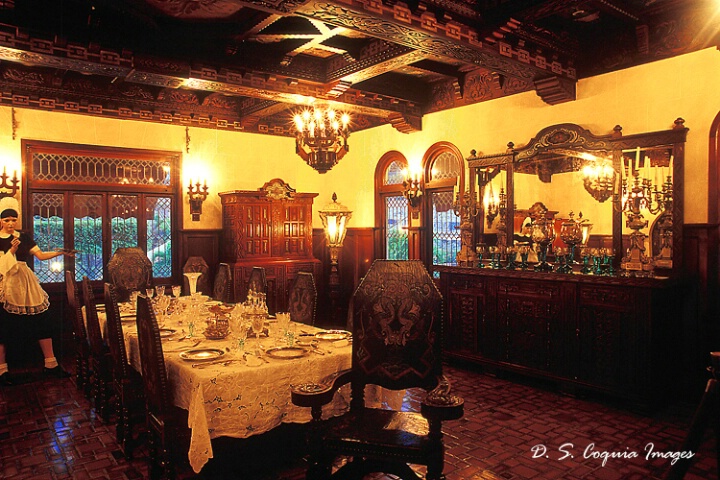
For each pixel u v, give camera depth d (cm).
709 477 341
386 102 691
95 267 717
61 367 592
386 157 798
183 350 357
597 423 436
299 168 880
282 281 788
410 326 315
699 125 478
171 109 752
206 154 792
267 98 623
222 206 802
